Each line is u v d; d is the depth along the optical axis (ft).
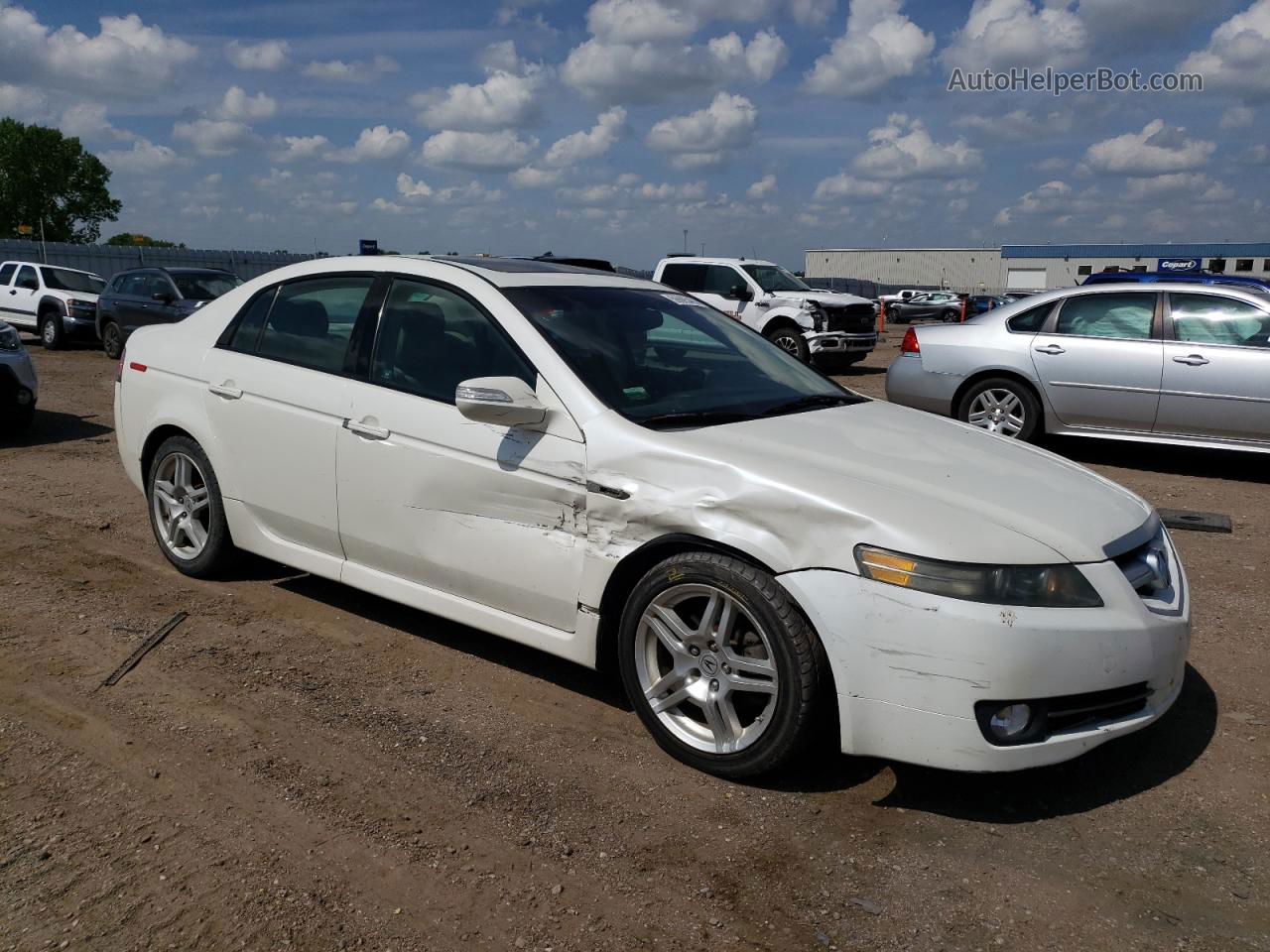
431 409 12.73
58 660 13.29
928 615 9.43
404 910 8.47
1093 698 9.82
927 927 8.41
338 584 16.71
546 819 9.92
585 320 13.03
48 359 55.93
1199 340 27.53
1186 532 21.72
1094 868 9.30
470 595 12.66
